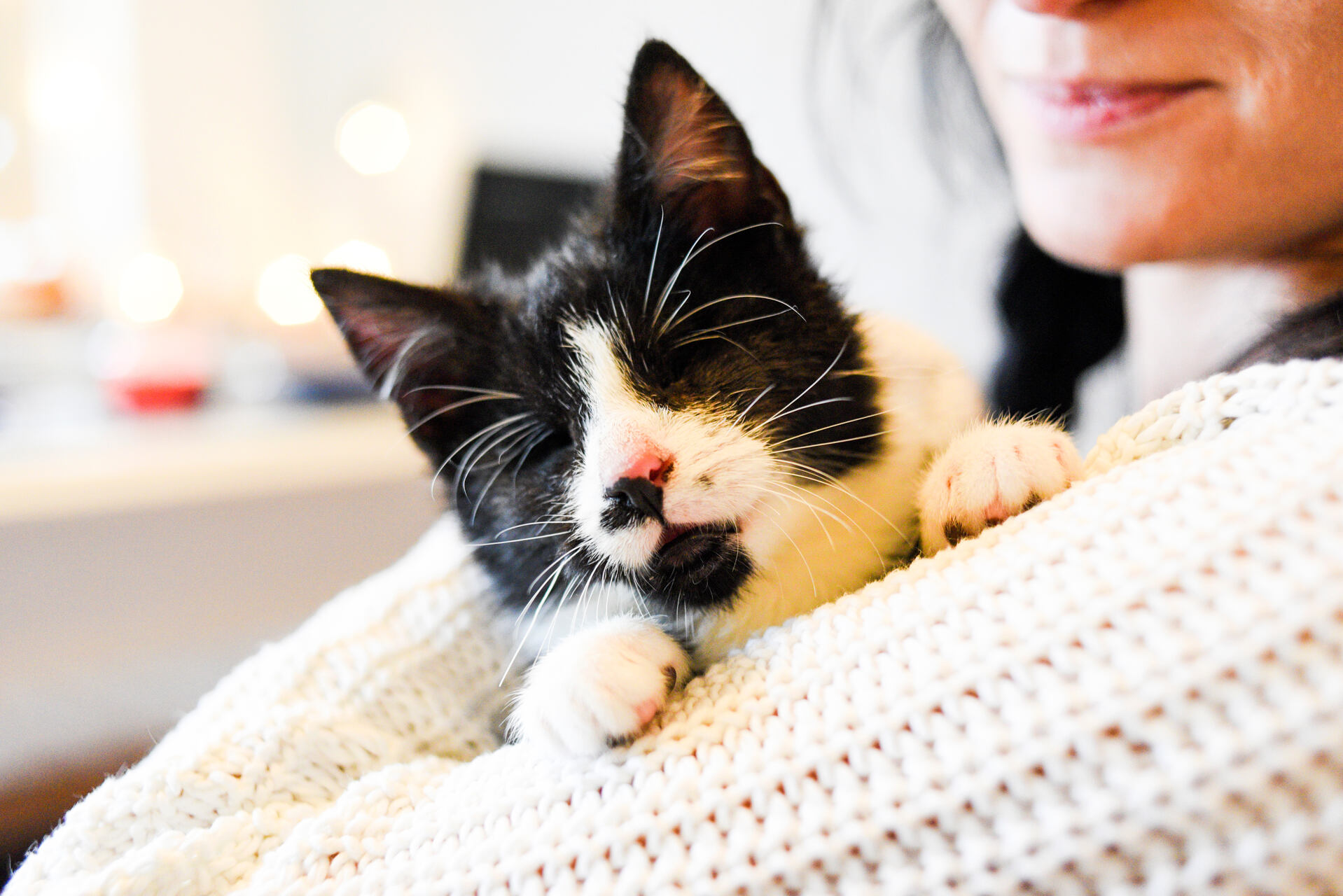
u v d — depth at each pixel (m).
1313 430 0.25
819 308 0.34
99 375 0.86
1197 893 0.22
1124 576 0.24
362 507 0.74
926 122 0.52
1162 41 0.29
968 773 0.23
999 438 0.30
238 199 1.12
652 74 0.33
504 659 0.34
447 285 0.37
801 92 0.83
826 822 0.24
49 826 0.50
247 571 0.68
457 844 0.26
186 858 0.27
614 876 0.25
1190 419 0.27
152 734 0.40
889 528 0.33
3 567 0.57
